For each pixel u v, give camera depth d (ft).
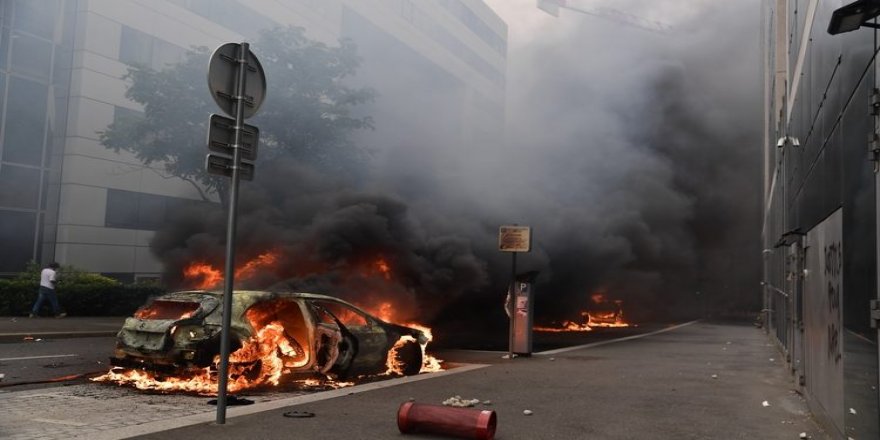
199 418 18.54
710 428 19.53
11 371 27.66
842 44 16.55
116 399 21.71
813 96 22.91
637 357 40.65
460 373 30.76
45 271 52.21
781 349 41.11
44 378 26.11
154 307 26.32
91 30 79.92
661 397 24.94
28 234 76.48
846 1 15.90
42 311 53.93
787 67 41.29
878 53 12.67
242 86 18.88
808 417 21.65
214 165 18.06
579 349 46.42
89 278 60.03
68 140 78.79
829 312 18.74
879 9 12.07
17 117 74.90
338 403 21.74
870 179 13.26
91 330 44.68
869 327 13.24
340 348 26.73
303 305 26.84
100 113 81.25
